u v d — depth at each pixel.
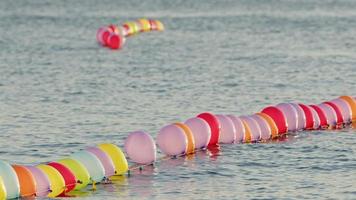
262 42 101.75
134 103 57.25
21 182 32.62
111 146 37.50
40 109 54.94
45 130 47.94
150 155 39.03
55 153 42.25
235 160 40.34
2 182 31.98
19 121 50.69
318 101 58.75
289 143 44.34
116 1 195.75
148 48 95.19
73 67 77.56
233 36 110.31
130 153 39.19
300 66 77.69
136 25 116.12
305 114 48.03
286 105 47.72
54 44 99.12
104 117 52.03
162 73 73.06
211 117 43.50
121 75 71.75
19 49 93.25
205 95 60.81
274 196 34.00
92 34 113.00
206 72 73.69
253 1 191.12
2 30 119.12
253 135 44.59
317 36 108.75
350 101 50.88
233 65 78.88
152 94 61.22
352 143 44.41
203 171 38.16
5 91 62.81
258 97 60.03
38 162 40.25
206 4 183.88
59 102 57.81
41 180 33.19
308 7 169.00
